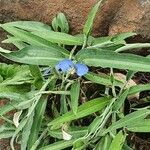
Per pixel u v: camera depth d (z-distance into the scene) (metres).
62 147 0.20
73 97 0.19
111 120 0.20
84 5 0.21
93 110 0.19
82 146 0.19
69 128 0.20
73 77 0.21
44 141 0.21
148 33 0.21
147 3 0.21
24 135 0.20
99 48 0.19
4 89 0.21
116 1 0.21
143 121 0.19
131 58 0.18
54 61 0.19
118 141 0.18
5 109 0.20
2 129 0.21
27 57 0.19
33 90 0.21
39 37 0.20
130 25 0.21
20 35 0.20
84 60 0.19
